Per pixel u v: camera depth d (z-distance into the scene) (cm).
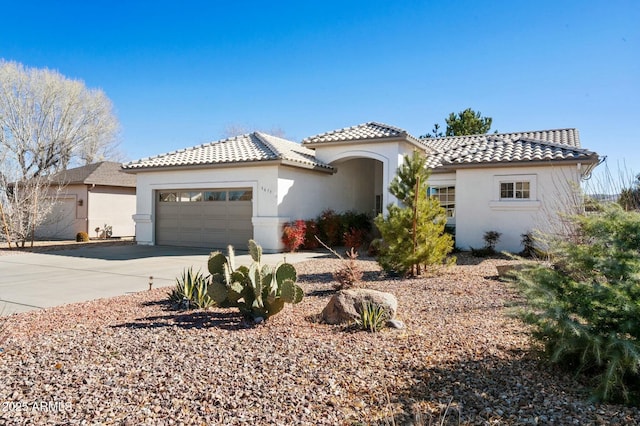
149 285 996
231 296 655
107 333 591
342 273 893
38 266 1343
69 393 406
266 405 382
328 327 620
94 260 1482
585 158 1373
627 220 428
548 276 444
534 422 345
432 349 518
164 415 365
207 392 406
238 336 575
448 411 369
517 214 1502
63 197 2570
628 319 395
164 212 1956
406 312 708
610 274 424
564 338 409
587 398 387
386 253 1066
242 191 1766
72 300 842
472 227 1573
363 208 2308
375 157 1786
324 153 1925
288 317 675
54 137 3303
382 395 402
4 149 2722
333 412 371
